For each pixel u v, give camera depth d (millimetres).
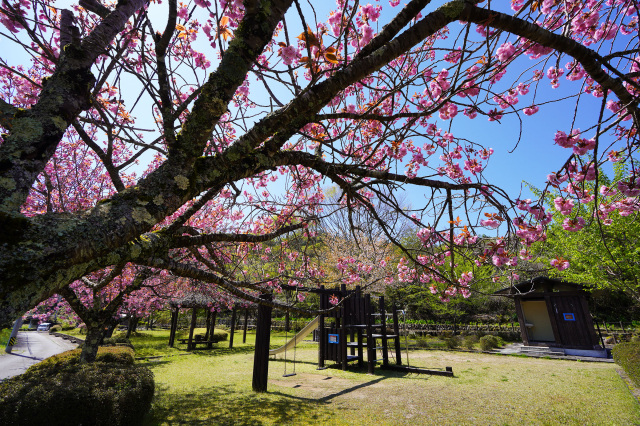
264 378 6633
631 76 1780
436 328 19062
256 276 5172
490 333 16812
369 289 12086
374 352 9375
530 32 1672
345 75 1438
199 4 2180
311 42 1358
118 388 4195
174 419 4879
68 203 5793
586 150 2295
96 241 912
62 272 865
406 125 1935
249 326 25891
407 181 2193
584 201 2395
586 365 9609
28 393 3645
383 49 1447
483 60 2344
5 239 796
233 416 5023
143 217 1036
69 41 1656
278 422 4773
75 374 4324
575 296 12000
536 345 12633
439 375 8141
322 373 8594
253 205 2934
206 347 14352
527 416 5023
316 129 3080
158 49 1501
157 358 11086
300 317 22953
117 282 6848
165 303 11164
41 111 1060
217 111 1214
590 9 2566
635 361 6402
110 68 1791
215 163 1357
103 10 1854
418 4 1465
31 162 958
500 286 14297
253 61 1274
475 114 2789
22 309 743
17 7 1998
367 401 5859
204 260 2652
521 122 1997
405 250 2367
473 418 4957
